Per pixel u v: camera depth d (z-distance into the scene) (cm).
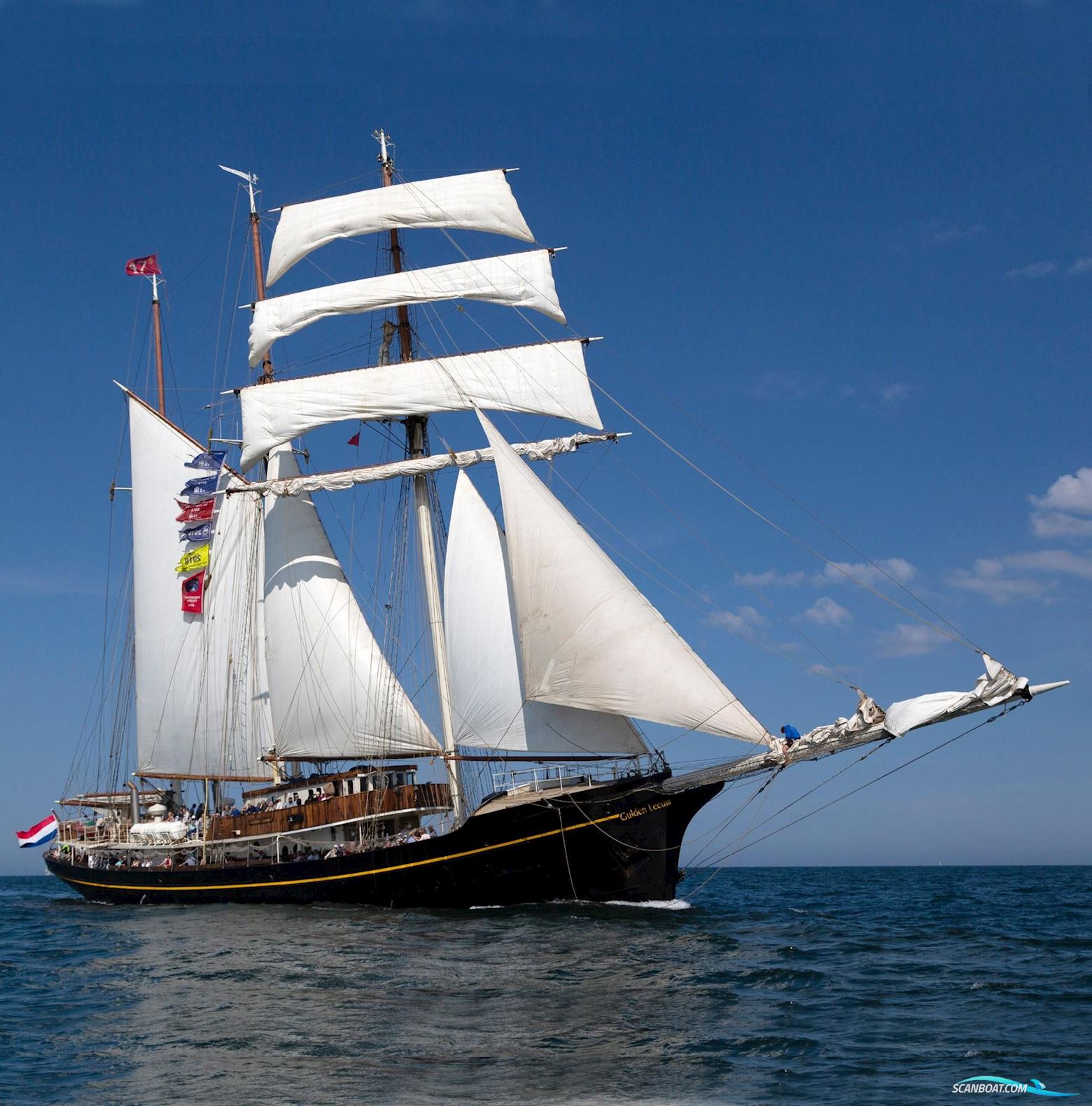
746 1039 2712
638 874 4753
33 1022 3098
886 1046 2655
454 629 5447
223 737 6819
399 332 6431
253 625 6800
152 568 7075
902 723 4150
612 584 4750
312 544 6406
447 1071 2495
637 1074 2462
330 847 5500
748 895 7144
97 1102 2381
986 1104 2258
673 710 4612
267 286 6762
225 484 6969
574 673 4788
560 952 3775
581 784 4909
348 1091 2384
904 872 13700
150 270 7788
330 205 6475
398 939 4147
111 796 7131
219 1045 2748
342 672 6172
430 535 5988
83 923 5366
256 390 6481
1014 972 3494
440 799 5491
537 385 6012
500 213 6253
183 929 4816
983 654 4047
